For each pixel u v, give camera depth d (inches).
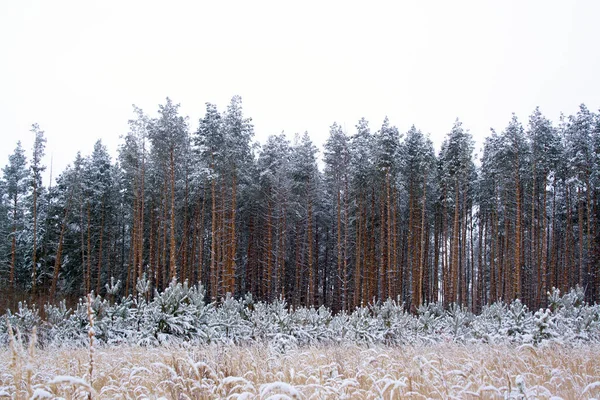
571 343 456.1
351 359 268.2
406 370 212.7
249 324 660.7
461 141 1355.8
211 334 561.6
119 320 603.2
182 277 1450.5
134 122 1391.5
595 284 1470.2
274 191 1398.9
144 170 1397.6
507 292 1457.9
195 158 1321.4
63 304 646.5
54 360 289.4
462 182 1390.3
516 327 593.0
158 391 173.6
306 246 1715.1
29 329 590.9
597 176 1378.0
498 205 1499.8
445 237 1486.2
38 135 1453.0
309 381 188.7
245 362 242.8
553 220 1443.2
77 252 1649.9
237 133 1301.7
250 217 1566.2
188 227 1608.0
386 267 1464.1
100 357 285.1
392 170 1302.9
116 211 1660.9
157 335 555.2
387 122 1326.3
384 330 656.4
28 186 1533.0
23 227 1636.3
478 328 641.0
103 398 163.3
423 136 1529.3
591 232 1560.0
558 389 189.0
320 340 623.2
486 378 199.0
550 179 1514.5
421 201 1485.0
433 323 706.8
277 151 1482.5
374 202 1445.6
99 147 1670.8
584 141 1369.3
